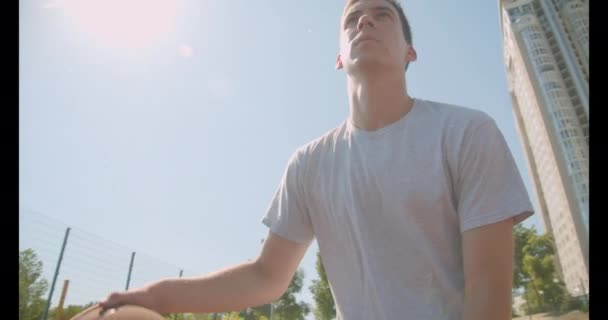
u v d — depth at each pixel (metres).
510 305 0.95
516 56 47.59
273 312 24.38
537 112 43.88
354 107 1.30
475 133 1.08
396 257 1.10
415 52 1.50
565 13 43.00
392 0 1.43
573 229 37.47
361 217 1.15
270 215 1.43
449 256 1.07
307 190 1.34
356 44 1.26
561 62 42.69
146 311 0.94
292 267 1.38
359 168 1.20
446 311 1.03
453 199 1.09
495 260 0.97
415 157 1.13
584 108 40.12
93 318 0.86
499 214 1.00
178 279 1.12
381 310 1.07
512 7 47.84
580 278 34.91
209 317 13.50
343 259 1.23
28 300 7.95
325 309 24.09
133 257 9.24
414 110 1.25
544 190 44.88
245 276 1.25
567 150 39.62
